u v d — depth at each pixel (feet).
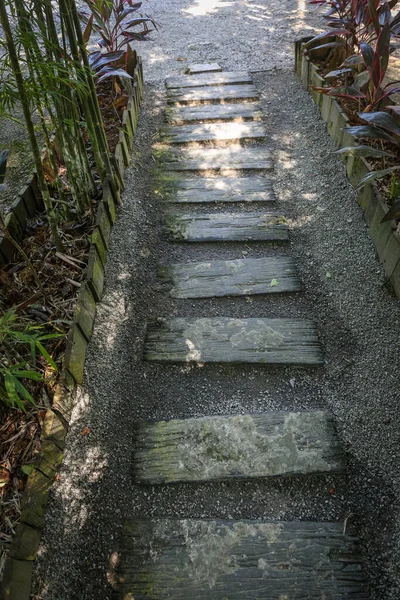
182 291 6.76
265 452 4.93
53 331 5.52
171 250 7.47
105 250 6.87
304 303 6.56
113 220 7.48
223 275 6.97
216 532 4.41
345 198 7.95
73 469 4.76
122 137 8.62
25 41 4.82
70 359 5.16
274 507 4.62
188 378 5.75
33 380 4.99
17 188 7.47
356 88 8.52
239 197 8.39
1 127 9.12
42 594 3.90
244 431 5.11
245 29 14.92
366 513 4.52
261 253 7.35
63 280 6.15
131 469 4.91
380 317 6.10
